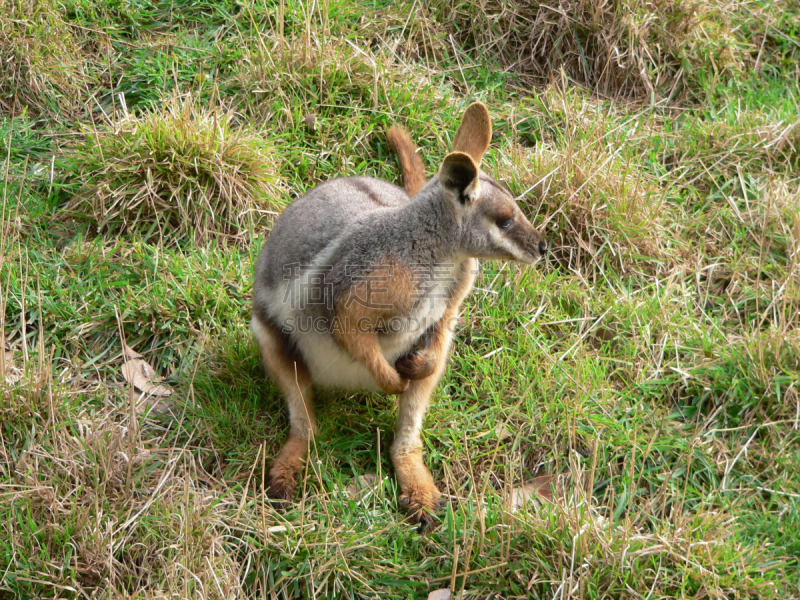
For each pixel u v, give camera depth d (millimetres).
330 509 3926
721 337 5000
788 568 3988
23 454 3836
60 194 5293
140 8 6258
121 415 4262
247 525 3789
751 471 4457
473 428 4469
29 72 5602
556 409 4496
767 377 4660
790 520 4164
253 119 5754
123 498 3807
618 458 4445
